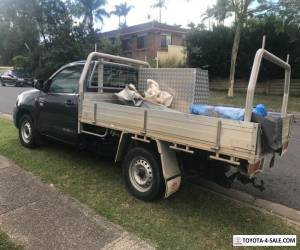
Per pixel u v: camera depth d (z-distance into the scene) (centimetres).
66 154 666
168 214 435
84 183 524
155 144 451
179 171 453
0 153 655
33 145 690
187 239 380
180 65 2897
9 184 507
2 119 1021
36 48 3688
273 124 387
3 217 408
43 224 396
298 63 2247
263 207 478
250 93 353
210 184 548
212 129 376
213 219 429
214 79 2691
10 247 346
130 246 361
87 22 3844
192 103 570
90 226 396
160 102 578
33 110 665
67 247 354
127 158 483
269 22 2302
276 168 665
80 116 555
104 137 523
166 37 3722
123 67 629
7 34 4281
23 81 2912
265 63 2277
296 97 2153
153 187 454
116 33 4081
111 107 490
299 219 447
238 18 2047
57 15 3725
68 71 604
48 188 499
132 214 430
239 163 363
